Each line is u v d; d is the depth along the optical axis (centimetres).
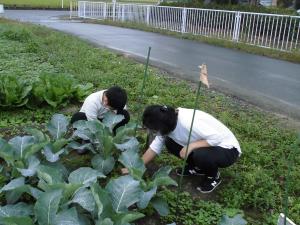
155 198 203
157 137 235
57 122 253
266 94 451
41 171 189
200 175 249
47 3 2033
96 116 267
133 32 1012
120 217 169
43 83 363
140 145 279
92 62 532
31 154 212
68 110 353
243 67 602
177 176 248
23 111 341
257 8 1000
